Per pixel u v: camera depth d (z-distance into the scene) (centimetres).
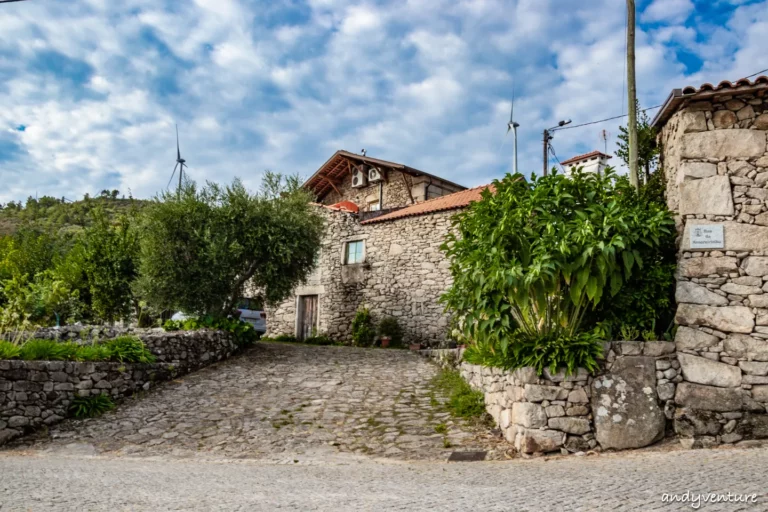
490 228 736
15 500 449
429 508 412
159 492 484
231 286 1462
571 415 662
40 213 5194
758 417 634
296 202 1512
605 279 665
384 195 2247
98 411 938
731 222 676
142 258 1408
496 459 669
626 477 493
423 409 914
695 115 705
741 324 655
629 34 942
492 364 769
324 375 1178
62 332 1194
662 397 660
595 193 745
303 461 700
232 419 897
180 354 1191
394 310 1736
